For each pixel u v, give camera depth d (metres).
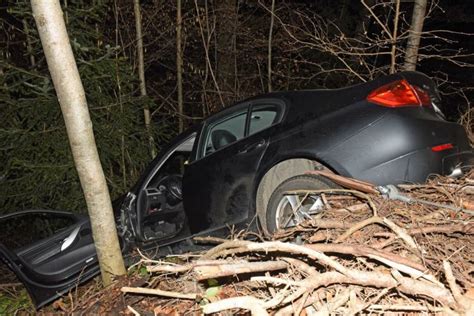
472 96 10.88
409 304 2.64
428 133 3.86
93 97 7.52
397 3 6.67
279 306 2.73
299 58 10.72
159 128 8.52
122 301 3.93
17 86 7.29
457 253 2.88
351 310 2.58
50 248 4.82
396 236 2.97
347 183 3.68
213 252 3.31
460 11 12.26
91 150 3.92
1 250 4.64
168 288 3.88
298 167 4.23
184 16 10.32
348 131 3.96
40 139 7.23
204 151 4.93
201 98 11.35
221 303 2.54
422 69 11.62
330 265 2.68
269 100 4.58
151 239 5.23
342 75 9.98
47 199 7.85
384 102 3.93
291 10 10.56
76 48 7.02
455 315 2.42
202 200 4.80
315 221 3.25
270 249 2.88
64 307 4.49
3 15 9.30
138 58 9.44
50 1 3.57
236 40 11.41
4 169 7.72
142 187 5.24
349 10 11.39
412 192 3.67
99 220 4.08
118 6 9.47
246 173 4.45
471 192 3.58
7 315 4.89
